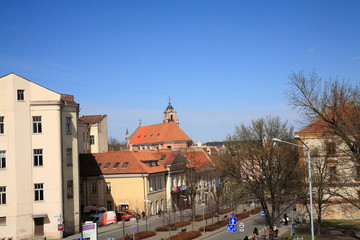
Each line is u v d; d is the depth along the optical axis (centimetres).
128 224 5806
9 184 4684
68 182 5097
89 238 3222
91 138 8469
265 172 4681
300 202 4975
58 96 4956
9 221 4644
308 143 4894
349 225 4822
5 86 4766
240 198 5512
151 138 13600
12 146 4725
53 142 4881
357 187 4478
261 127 4978
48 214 4797
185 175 7969
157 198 6981
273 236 4178
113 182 6731
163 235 4828
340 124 3647
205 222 6022
